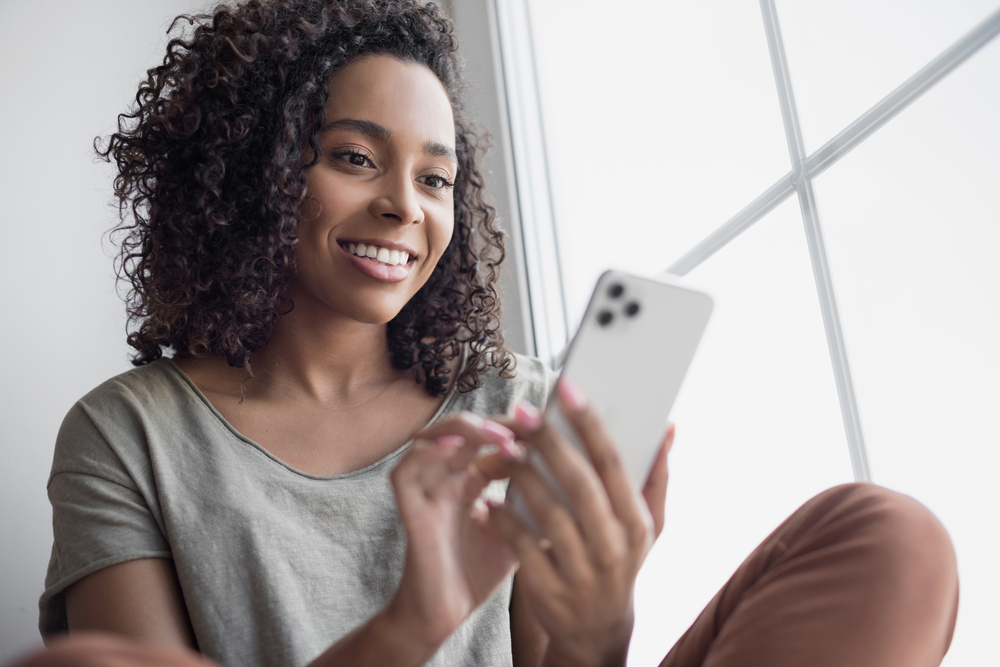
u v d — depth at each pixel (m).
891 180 1.10
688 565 1.48
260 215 0.95
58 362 1.54
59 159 1.63
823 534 0.55
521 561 0.51
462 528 0.57
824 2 1.23
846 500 0.58
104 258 1.63
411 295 0.97
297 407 0.95
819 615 0.50
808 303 1.26
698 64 1.54
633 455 0.54
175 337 0.99
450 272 1.13
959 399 1.02
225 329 0.94
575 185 1.89
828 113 1.24
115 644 0.32
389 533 0.90
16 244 1.55
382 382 1.01
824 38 1.24
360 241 0.90
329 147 0.91
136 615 0.81
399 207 0.90
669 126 1.62
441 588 0.54
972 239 1.01
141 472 0.87
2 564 1.40
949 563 0.53
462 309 1.13
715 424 1.44
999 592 0.98
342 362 0.97
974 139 0.99
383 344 1.02
